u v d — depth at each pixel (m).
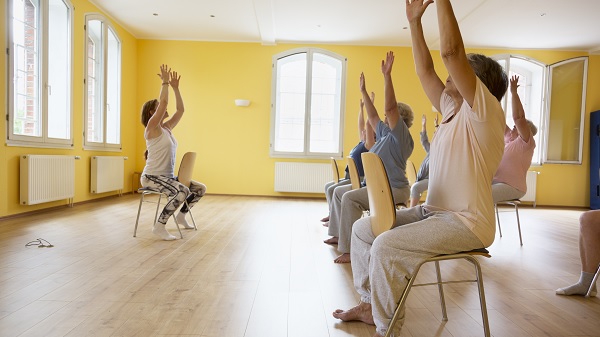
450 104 1.64
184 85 8.12
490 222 1.48
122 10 6.64
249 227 4.63
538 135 8.30
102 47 6.64
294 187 8.05
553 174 8.24
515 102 3.62
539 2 5.82
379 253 1.49
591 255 2.46
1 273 2.61
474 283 2.72
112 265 2.86
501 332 1.90
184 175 3.92
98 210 5.53
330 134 8.31
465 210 1.49
